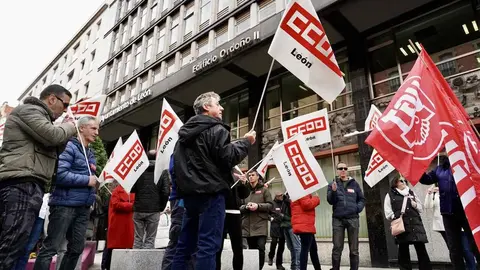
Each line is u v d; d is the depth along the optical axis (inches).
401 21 408.8
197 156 107.5
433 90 140.8
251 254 216.8
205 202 105.8
